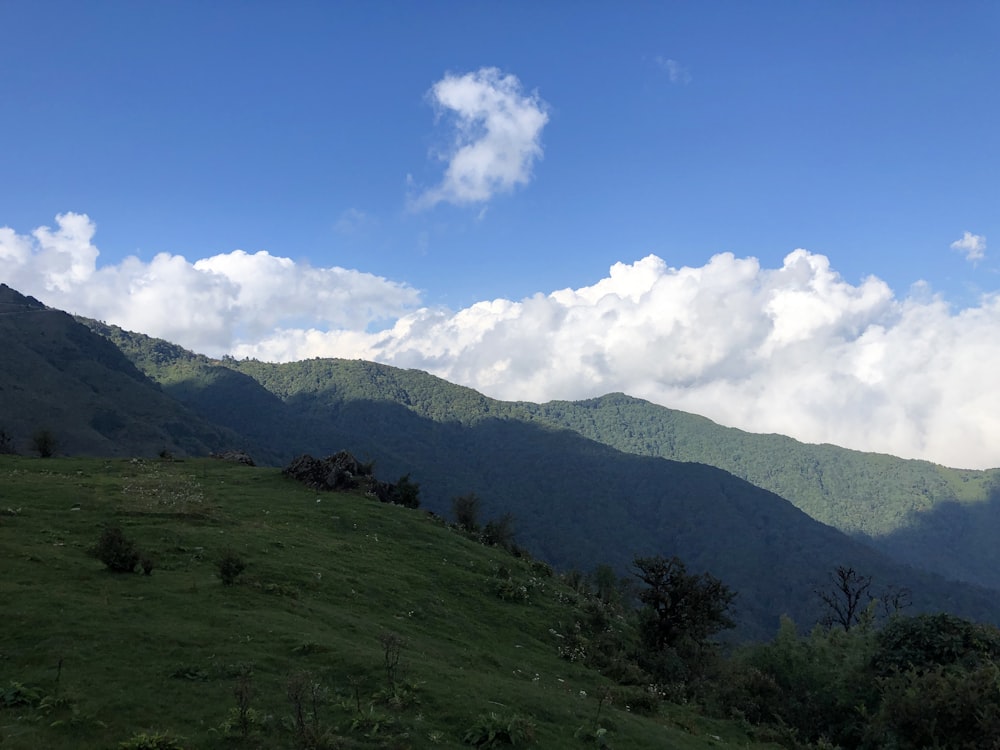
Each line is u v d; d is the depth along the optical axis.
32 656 15.57
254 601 23.78
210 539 32.19
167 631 18.42
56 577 22.09
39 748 11.77
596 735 18.50
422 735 15.19
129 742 12.30
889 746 23.17
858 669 29.38
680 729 24.73
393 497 60.06
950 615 28.58
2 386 197.50
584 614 41.44
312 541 37.72
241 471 57.00
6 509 31.47
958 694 22.41
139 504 37.25
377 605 29.50
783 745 26.52
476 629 31.95
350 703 15.97
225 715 14.10
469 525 61.72
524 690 21.12
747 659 34.66
